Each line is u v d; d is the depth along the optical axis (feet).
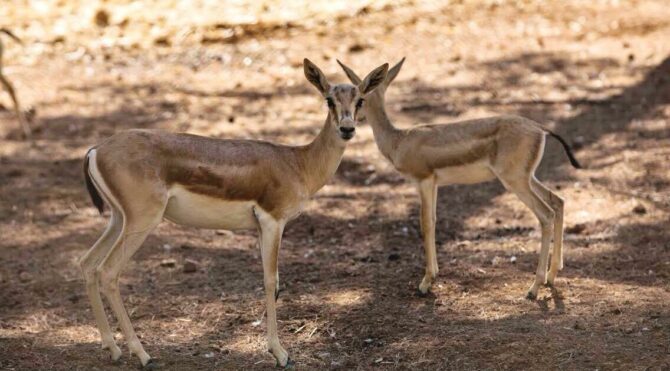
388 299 33.24
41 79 61.41
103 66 64.08
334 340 30.32
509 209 42.37
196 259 38.19
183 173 26.89
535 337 29.07
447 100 56.34
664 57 61.00
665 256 35.86
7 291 34.78
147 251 38.78
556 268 33.37
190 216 27.71
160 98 58.18
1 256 38.09
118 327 31.71
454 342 29.12
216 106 56.54
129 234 26.66
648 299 31.78
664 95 55.11
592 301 31.94
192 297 34.19
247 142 28.12
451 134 33.35
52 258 37.93
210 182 27.09
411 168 33.94
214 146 27.43
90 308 33.40
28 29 70.74
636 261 35.60
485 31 68.23
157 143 26.78
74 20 73.00
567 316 30.81
